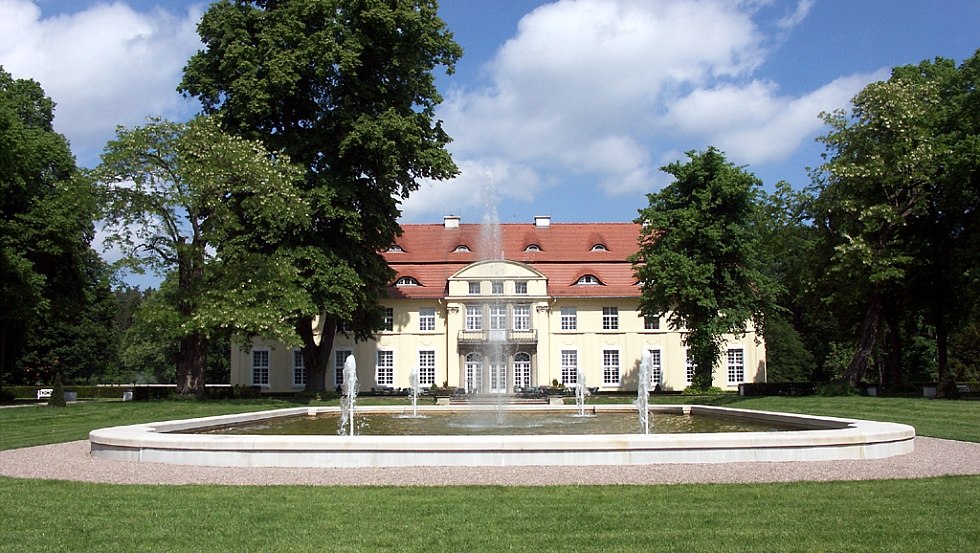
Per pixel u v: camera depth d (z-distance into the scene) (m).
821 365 78.06
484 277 61.53
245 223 40.34
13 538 9.07
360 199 42.31
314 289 39.94
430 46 42.59
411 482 12.73
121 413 29.27
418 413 29.81
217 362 88.19
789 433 15.26
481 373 61.09
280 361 62.09
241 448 14.59
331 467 14.23
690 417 26.41
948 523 9.54
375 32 40.84
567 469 13.84
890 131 40.88
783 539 8.88
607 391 61.78
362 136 39.75
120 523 9.80
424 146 42.94
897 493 11.47
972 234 39.81
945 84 44.22
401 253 64.69
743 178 47.41
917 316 50.09
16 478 13.55
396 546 8.69
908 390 47.00
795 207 43.84
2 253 40.50
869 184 40.16
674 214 47.62
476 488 12.07
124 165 35.25
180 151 35.91
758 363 61.97
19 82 49.06
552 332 62.38
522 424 23.77
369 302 45.34
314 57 38.84
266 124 41.47
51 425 25.11
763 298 47.88
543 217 68.38
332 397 42.22
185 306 37.09
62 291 47.59
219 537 9.09
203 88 40.50
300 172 38.47
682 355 62.16
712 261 46.81
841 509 10.39
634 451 14.37
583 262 64.19
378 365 61.94
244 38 39.81
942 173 40.38
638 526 9.53
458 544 8.75
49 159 44.66
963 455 15.84
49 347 73.81
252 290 36.34
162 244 36.94
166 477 13.45
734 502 10.90
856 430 15.84
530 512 10.31
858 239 39.38
